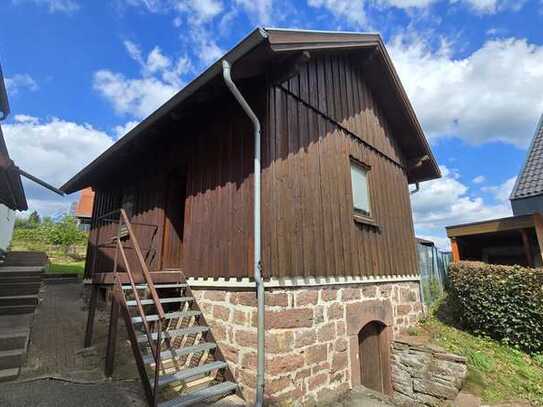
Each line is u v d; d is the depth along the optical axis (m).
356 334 4.93
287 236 4.11
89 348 4.69
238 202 4.34
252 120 4.00
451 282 7.11
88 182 8.27
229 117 4.79
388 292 6.12
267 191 3.99
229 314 4.11
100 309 6.82
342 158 5.67
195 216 5.07
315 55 5.44
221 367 3.89
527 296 5.80
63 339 5.07
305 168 4.68
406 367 5.49
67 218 25.31
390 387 5.57
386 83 7.15
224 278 4.28
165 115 4.73
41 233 22.08
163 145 6.25
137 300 3.73
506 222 8.59
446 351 5.22
